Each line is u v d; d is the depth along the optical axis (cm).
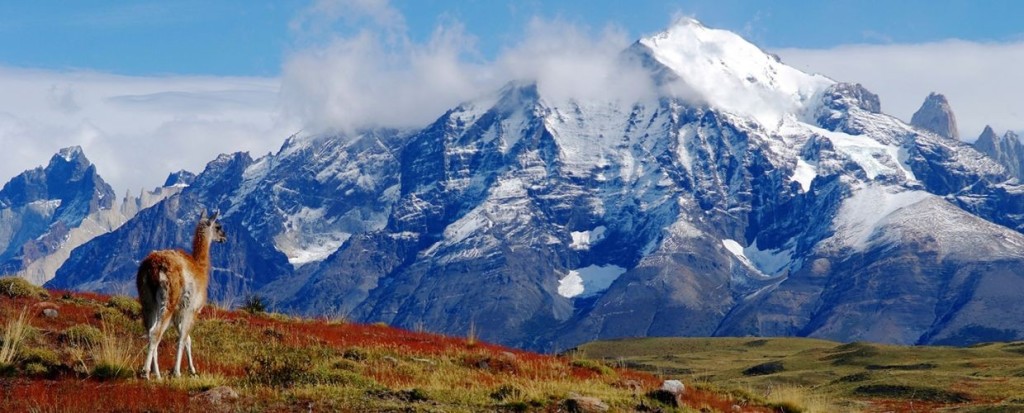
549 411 2589
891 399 6969
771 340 19600
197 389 2455
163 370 2745
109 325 3338
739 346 19125
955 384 7531
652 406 2869
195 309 2608
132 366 2689
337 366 3120
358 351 3425
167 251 2583
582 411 2620
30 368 2603
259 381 2620
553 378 3347
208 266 2703
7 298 3584
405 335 4259
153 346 2486
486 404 2609
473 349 3975
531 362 3628
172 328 3341
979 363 10400
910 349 12775
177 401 2272
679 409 2908
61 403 2191
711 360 15612
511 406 2588
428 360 3444
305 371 2758
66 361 2752
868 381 8200
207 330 3475
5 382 2439
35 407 2144
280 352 3216
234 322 3734
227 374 2878
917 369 10356
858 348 13125
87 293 4053
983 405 5419
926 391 7088
